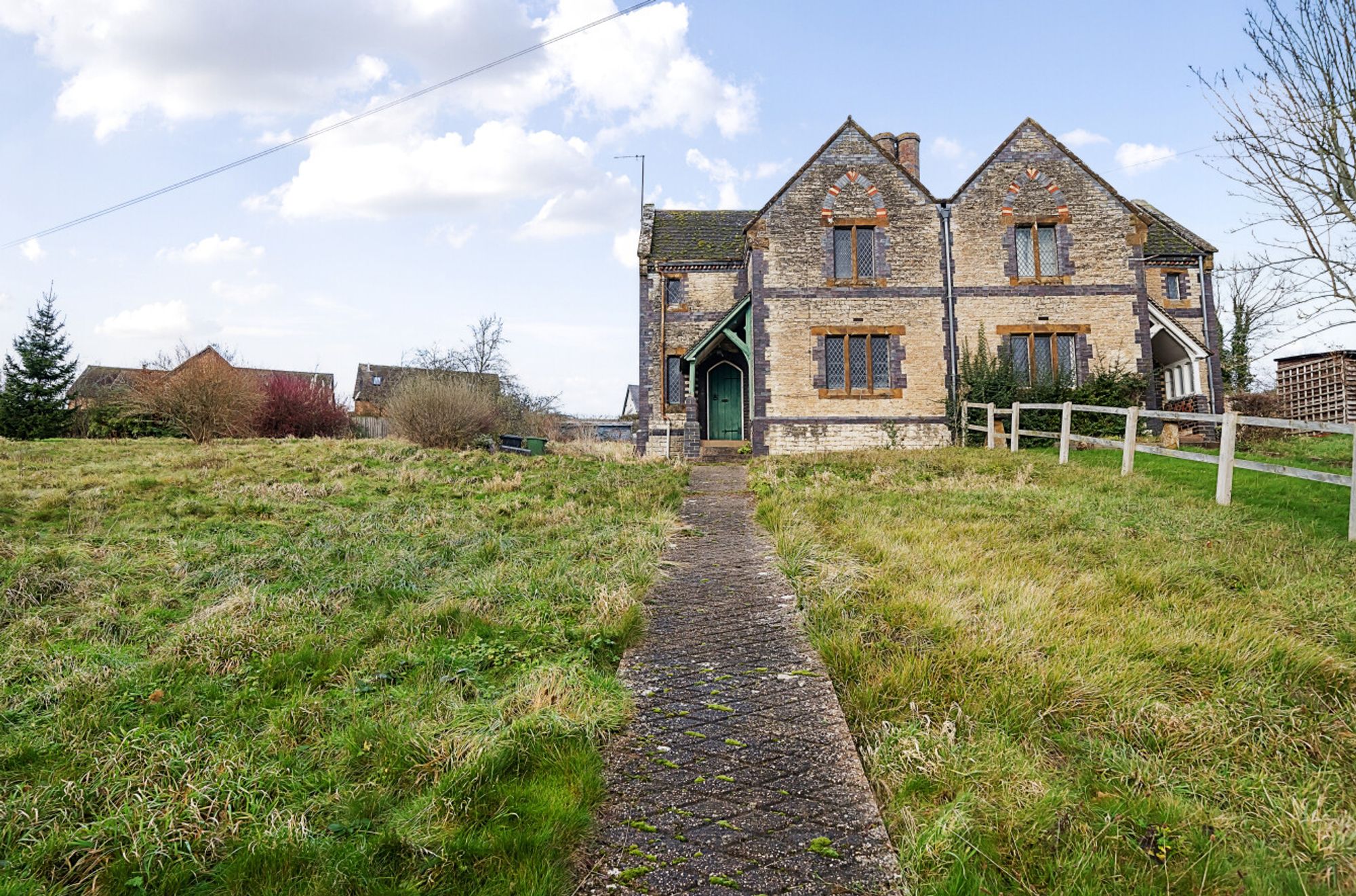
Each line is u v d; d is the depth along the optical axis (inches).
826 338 822.5
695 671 221.3
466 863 132.1
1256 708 186.9
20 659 224.8
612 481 576.7
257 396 1015.0
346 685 207.5
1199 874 130.6
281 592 287.4
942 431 808.3
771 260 828.0
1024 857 134.7
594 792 154.7
